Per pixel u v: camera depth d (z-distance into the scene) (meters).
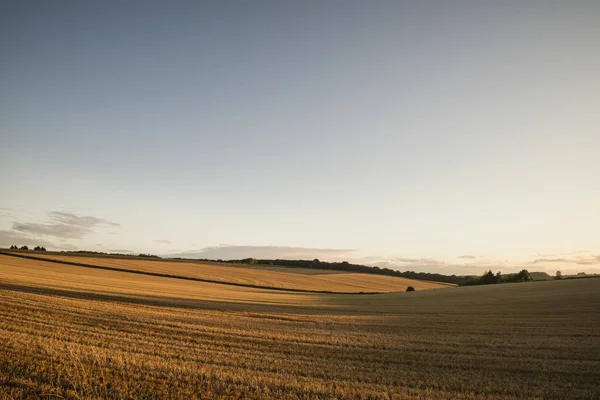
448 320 27.75
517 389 10.93
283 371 11.80
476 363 13.98
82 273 57.53
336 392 9.88
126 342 14.50
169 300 32.81
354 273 115.31
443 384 11.25
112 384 9.45
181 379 10.12
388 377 11.74
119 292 35.22
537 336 20.23
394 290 94.00
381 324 24.89
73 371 10.14
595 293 44.06
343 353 14.98
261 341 16.48
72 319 18.19
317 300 50.59
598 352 16.05
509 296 49.44
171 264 88.12
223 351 14.22
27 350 11.70
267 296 51.97
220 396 9.13
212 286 62.47
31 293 26.27
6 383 9.04
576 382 11.78
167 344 14.71
